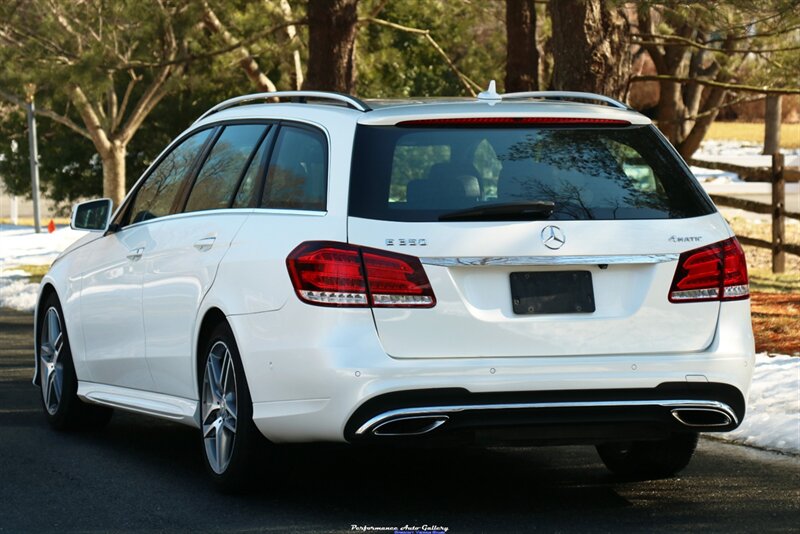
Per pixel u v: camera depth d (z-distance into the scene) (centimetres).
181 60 4916
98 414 1956
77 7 4884
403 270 1314
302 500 1473
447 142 1388
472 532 1319
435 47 5941
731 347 1382
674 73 5550
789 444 1784
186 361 1570
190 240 1583
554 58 3156
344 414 1318
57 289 1964
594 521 1369
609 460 1645
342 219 1343
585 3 3069
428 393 1305
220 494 1508
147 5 4841
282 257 1375
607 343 1345
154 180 1798
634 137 1442
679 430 1387
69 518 1400
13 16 4881
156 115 8850
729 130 13225
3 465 1700
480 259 1321
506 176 1373
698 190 1430
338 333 1316
